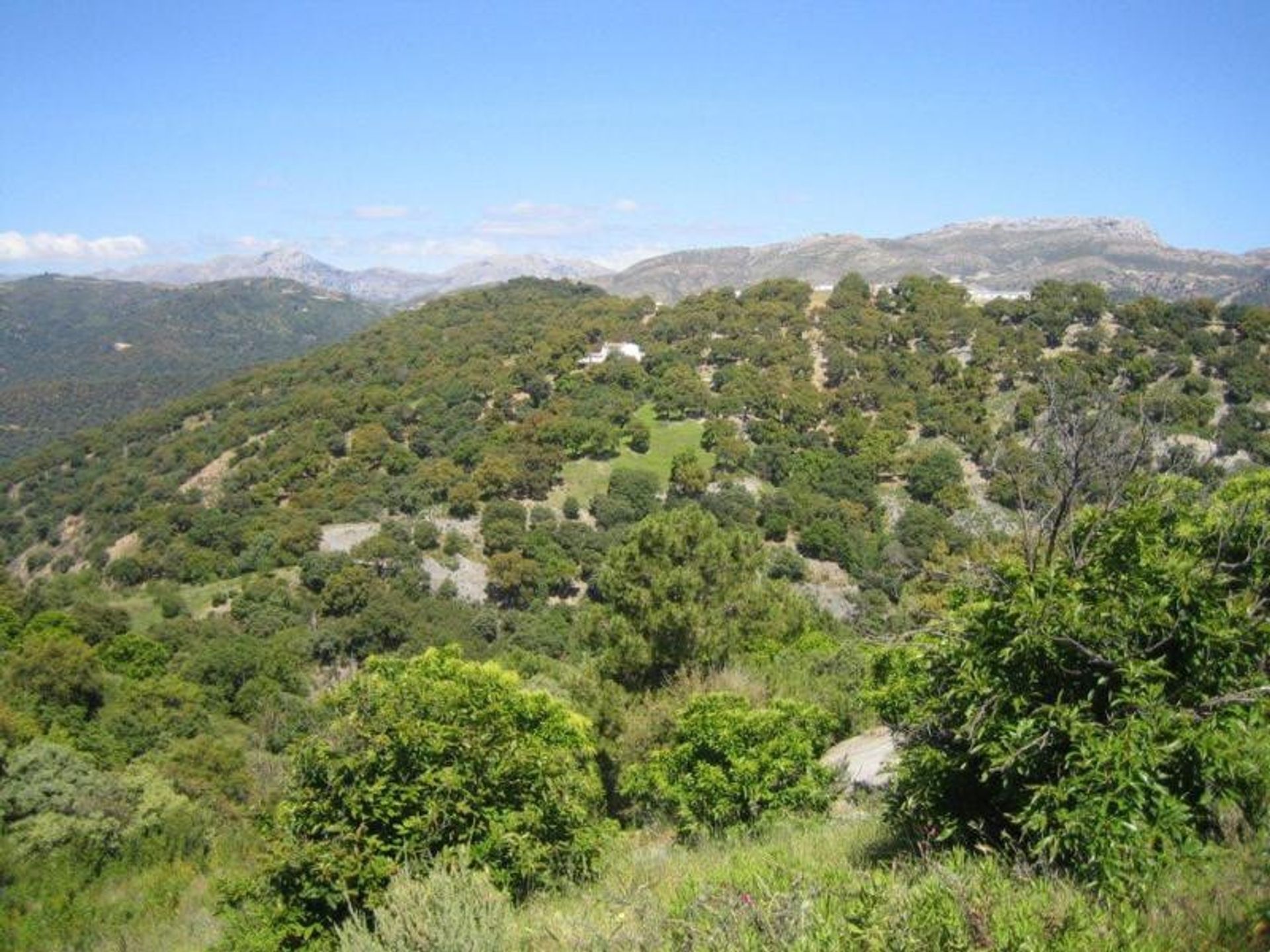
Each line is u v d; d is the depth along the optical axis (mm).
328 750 5918
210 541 63250
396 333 108500
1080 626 4277
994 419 61781
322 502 67062
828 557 52094
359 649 48062
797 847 6379
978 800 4887
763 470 64188
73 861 15211
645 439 71312
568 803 6699
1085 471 5145
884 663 7363
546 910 5262
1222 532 4633
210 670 40688
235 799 23391
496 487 64875
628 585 15953
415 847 5793
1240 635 4219
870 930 3148
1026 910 3320
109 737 29141
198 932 10531
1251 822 3928
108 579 61625
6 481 90750
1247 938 3014
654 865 6711
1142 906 3471
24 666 31562
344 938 4754
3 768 18078
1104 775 3865
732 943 3463
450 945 4262
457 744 6156
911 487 58375
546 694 8289
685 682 14180
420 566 56094
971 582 5184
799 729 9234
